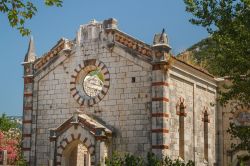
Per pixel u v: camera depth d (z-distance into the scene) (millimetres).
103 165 38344
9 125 69812
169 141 38844
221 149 48750
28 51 45906
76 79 43000
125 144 39719
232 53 28438
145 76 39656
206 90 47031
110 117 40781
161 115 38281
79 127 39812
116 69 41156
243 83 29406
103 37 42156
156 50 39094
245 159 30609
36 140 43938
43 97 44375
